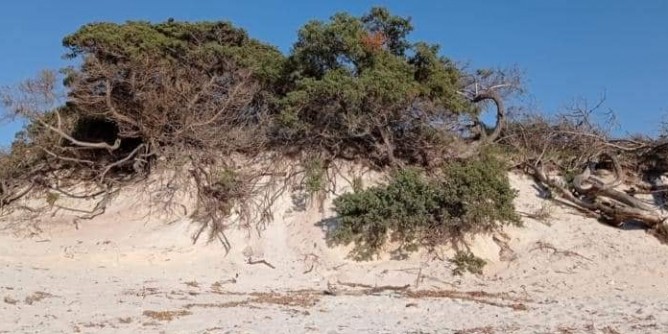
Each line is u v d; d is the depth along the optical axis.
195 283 15.70
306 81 19.48
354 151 20.92
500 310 13.09
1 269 15.98
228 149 20.95
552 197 20.20
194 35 22.19
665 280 16.20
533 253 17.50
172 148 20.64
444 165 19.88
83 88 19.75
